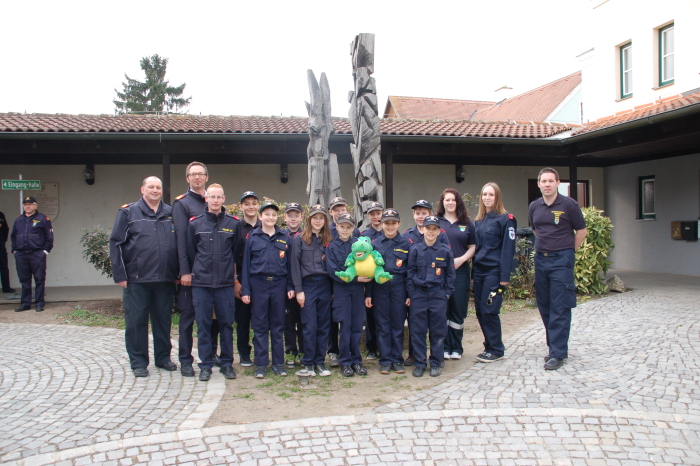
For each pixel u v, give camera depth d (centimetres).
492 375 466
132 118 1116
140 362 478
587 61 1422
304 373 469
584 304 816
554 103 2072
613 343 565
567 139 1030
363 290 487
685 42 1109
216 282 464
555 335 487
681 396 401
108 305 848
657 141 944
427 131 1069
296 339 562
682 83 1116
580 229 491
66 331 667
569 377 453
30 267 810
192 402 404
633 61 1250
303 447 323
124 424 358
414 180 1234
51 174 1062
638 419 361
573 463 303
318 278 480
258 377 468
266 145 987
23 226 805
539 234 507
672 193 1174
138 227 467
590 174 1366
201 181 489
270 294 475
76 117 1080
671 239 1181
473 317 748
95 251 822
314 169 663
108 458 308
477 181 1265
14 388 439
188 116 1191
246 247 478
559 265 491
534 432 344
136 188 1095
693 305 772
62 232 1066
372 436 339
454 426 354
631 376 450
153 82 4162
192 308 477
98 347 582
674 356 505
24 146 887
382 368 486
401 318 490
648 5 1204
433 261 473
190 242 470
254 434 342
